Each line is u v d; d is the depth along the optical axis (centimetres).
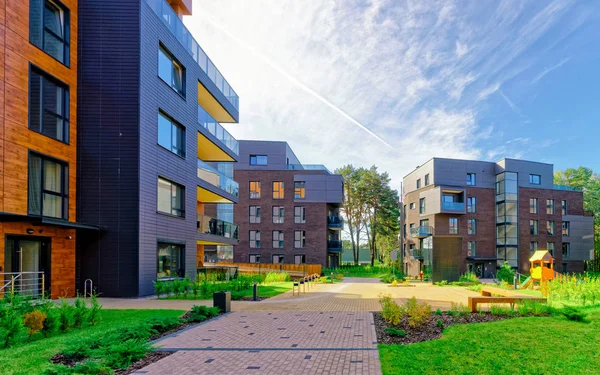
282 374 604
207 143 2656
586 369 610
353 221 6594
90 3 1750
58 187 1606
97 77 1728
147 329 880
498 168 4750
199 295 1739
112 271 1666
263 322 1068
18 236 1404
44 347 751
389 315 1016
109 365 636
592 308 1217
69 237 1630
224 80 2905
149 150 1803
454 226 4541
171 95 2042
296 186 4938
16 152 1375
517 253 4559
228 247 4897
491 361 648
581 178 6981
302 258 4819
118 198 1695
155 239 1833
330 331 930
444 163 4619
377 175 6350
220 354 725
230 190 3053
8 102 1349
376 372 606
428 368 616
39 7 1517
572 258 4894
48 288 1533
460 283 2680
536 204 4744
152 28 1859
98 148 1706
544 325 926
